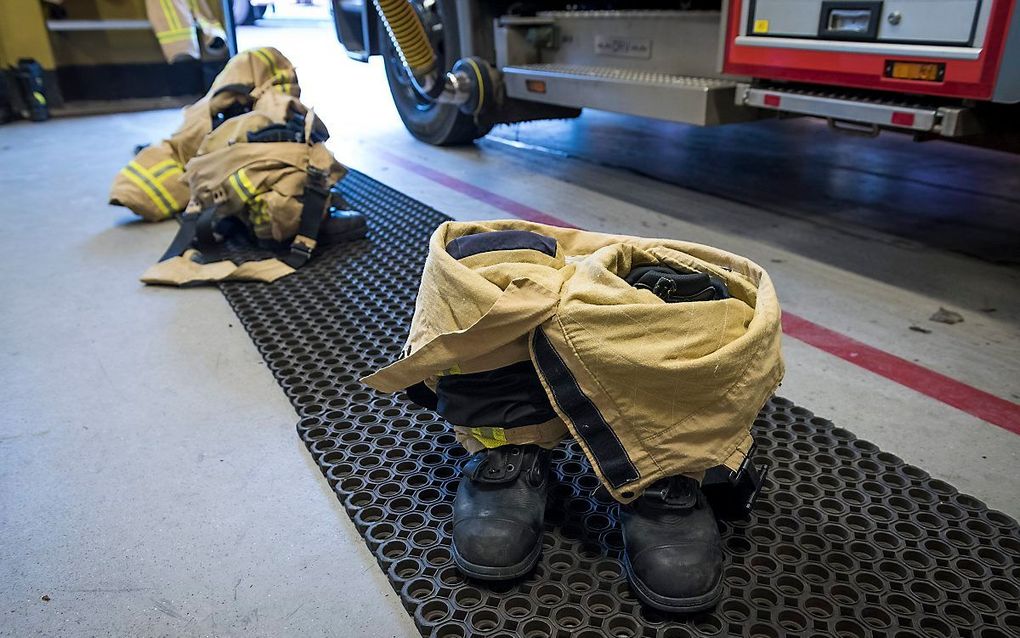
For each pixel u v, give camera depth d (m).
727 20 2.79
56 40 6.02
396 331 2.17
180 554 1.34
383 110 6.02
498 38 4.09
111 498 1.49
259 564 1.32
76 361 2.04
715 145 4.82
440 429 1.69
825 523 1.39
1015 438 1.67
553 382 1.20
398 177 3.94
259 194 2.58
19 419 1.77
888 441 1.67
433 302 1.30
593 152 4.59
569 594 1.22
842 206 3.42
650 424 1.18
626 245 1.34
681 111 2.98
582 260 1.42
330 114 5.82
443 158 4.40
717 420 1.18
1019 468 1.57
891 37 2.27
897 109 2.29
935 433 1.70
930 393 1.85
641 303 1.18
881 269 2.65
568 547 1.33
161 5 5.82
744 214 3.30
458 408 1.30
